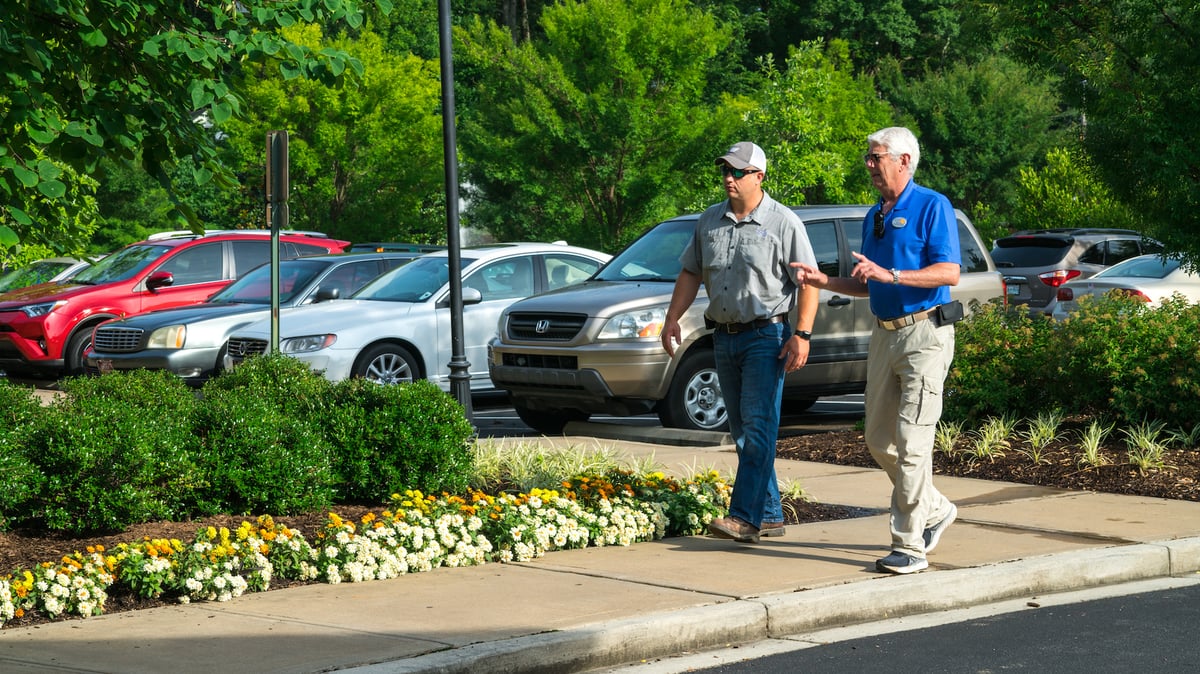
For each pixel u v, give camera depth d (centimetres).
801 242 1134
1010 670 850
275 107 5584
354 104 5697
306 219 5944
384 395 1376
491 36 5388
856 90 6844
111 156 1152
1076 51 1995
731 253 1141
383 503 1378
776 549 1160
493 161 5344
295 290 2634
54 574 951
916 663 870
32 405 1262
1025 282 3681
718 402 1970
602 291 1983
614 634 877
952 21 9075
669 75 5266
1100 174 1975
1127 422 1684
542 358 1970
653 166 5181
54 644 853
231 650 834
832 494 1454
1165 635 933
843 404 2588
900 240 1052
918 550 1059
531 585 1026
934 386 1050
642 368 1888
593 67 5222
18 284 3703
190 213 1209
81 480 1155
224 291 2759
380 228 6022
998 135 8100
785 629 955
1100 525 1255
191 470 1222
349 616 927
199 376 2472
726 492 1325
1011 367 1786
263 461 1270
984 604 1045
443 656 813
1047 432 1673
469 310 2398
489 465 1520
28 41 1030
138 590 985
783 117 5109
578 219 5488
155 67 1146
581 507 1234
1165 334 1684
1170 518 1290
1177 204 1850
